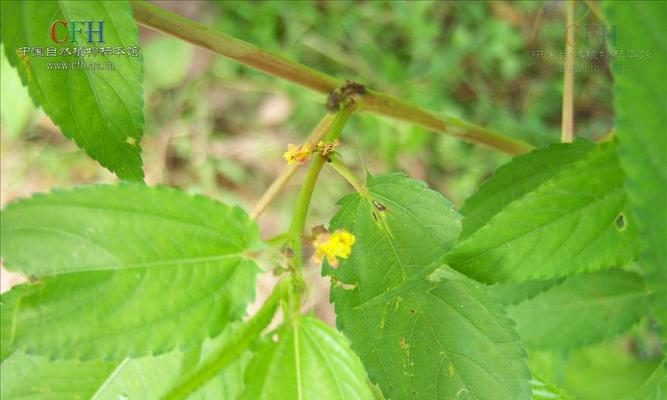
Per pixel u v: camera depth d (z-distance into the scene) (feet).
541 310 0.97
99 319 0.61
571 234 0.66
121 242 0.62
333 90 0.86
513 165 0.82
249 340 0.62
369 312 0.70
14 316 0.60
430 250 0.72
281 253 0.64
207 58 1.74
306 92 1.69
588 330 0.96
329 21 1.74
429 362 0.70
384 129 1.59
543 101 1.65
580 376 1.06
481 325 0.70
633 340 1.26
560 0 1.54
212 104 1.77
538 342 0.97
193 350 0.71
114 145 0.76
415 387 0.69
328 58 1.72
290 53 1.73
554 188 0.65
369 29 1.74
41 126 1.73
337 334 0.64
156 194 0.62
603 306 0.95
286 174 0.76
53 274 0.61
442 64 1.69
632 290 0.94
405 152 1.61
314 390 0.64
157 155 1.75
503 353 0.69
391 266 0.72
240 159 1.74
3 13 0.70
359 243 0.72
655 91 0.56
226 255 0.64
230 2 1.74
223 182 1.75
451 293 0.70
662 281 0.56
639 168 0.56
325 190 1.64
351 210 0.73
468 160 1.63
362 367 0.64
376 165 1.66
